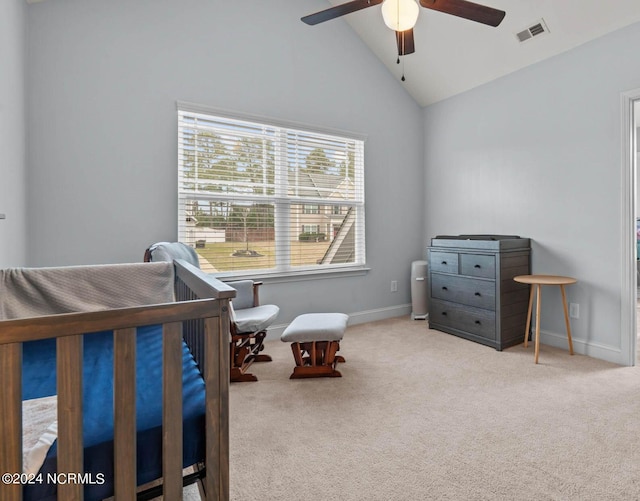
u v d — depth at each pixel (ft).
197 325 4.47
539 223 10.05
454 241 10.73
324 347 8.05
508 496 4.21
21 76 6.89
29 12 7.23
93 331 2.85
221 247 9.71
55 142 7.55
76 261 7.83
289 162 10.75
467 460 4.90
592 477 4.53
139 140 8.46
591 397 6.76
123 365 2.95
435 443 5.32
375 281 12.67
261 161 10.25
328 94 11.35
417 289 12.64
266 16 10.17
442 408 6.39
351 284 12.09
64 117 7.63
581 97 9.02
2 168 5.85
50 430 3.04
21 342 2.64
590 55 8.81
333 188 11.67
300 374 7.79
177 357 3.15
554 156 9.64
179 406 3.15
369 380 7.64
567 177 9.37
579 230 9.16
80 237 7.86
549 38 9.23
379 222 12.70
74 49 7.72
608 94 8.50
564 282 8.38
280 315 10.69
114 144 8.18
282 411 6.34
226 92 9.54
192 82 9.07
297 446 5.28
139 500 3.20
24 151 7.06
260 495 4.27
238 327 7.65
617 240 8.45
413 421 5.95
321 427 5.80
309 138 11.12
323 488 4.39
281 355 9.30
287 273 10.67
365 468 4.76
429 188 13.57
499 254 9.43
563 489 4.32
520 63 10.21
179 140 9.04
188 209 9.21
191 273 4.89
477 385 7.34
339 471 4.70
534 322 10.23
